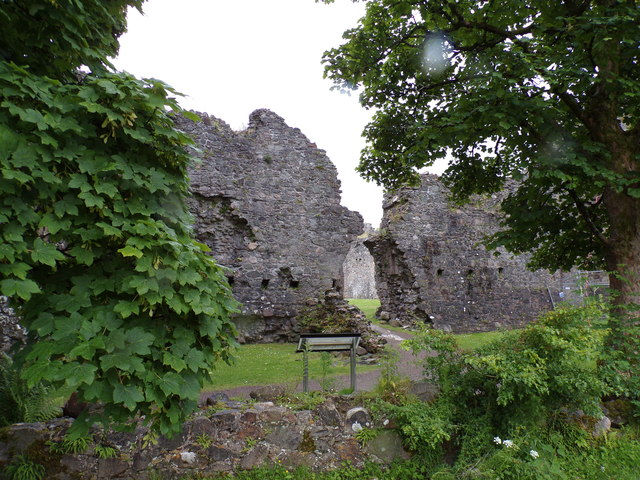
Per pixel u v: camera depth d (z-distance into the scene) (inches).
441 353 179.5
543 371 160.4
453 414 169.3
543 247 305.7
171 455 146.0
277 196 503.2
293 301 489.7
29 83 105.9
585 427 181.8
